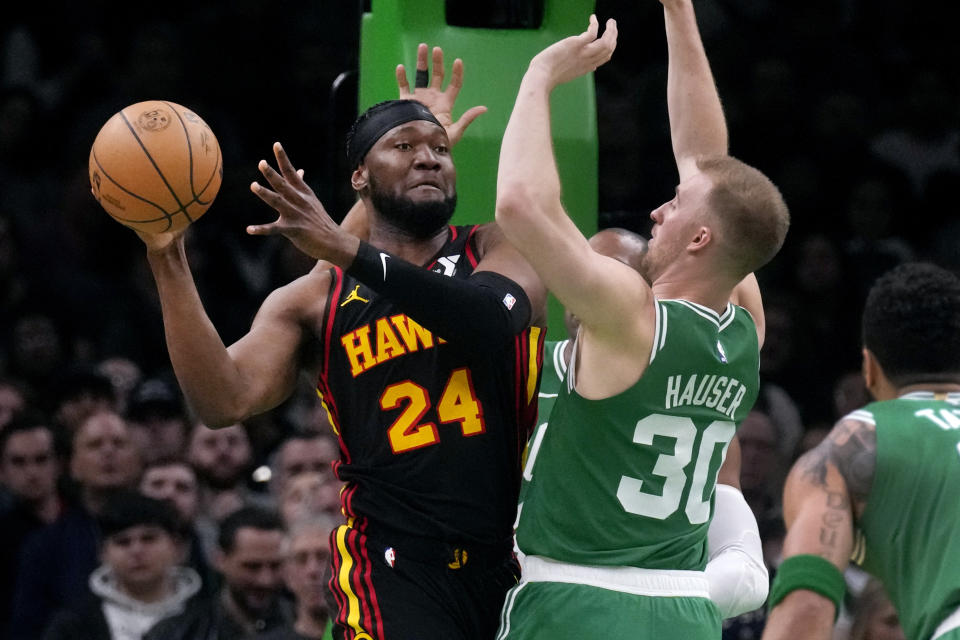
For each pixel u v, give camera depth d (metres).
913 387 8.24
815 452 7.90
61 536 14.95
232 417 7.80
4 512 15.70
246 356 7.89
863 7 24.91
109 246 21.12
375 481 7.84
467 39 10.33
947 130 23.80
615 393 7.34
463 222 10.19
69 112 22.83
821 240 21.05
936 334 8.15
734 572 8.48
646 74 22.19
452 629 7.71
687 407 7.45
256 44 24.12
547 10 10.49
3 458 15.94
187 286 7.59
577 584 7.49
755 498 15.12
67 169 22.27
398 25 10.26
